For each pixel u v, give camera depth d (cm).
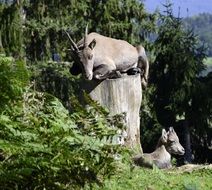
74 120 755
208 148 4159
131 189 1055
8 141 603
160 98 4238
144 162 1379
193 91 4181
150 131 4053
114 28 3950
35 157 618
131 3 4003
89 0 3906
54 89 3666
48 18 3781
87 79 1538
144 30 4100
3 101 621
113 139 837
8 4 3412
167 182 1170
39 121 684
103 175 747
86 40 1611
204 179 1245
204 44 4328
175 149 1441
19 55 3406
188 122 4178
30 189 639
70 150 675
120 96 1531
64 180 671
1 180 593
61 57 3872
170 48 4219
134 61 1656
